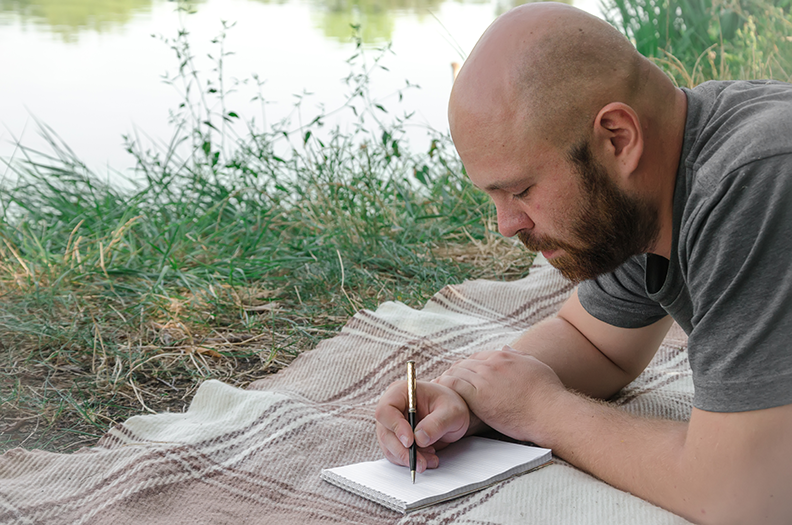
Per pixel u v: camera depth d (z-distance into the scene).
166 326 2.55
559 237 1.42
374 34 9.10
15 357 2.31
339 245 3.24
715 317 1.26
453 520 1.37
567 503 1.41
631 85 1.34
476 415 1.66
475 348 2.31
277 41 8.55
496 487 1.46
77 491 1.55
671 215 1.41
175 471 1.58
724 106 1.36
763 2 4.22
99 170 4.50
